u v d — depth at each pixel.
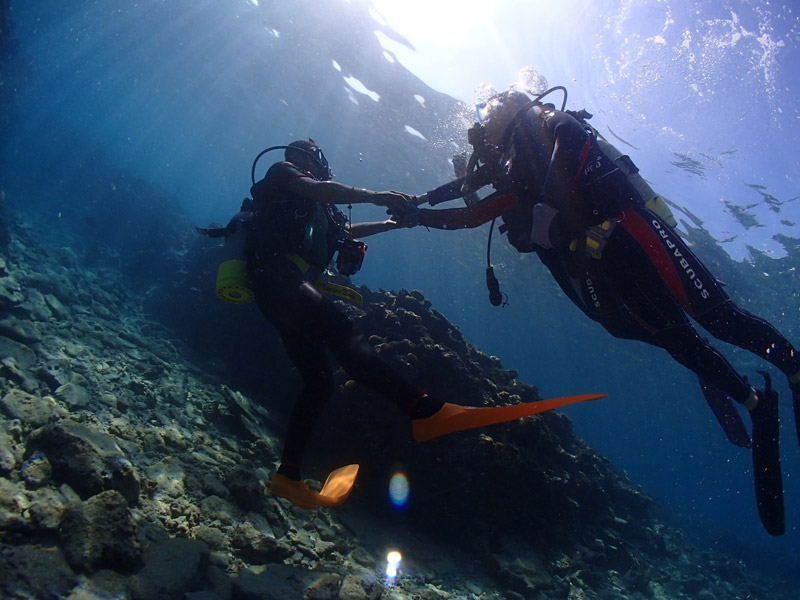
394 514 6.70
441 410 1.92
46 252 11.48
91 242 15.84
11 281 7.63
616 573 8.12
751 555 18.30
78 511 3.32
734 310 2.64
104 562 3.19
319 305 2.26
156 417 6.28
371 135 22.69
